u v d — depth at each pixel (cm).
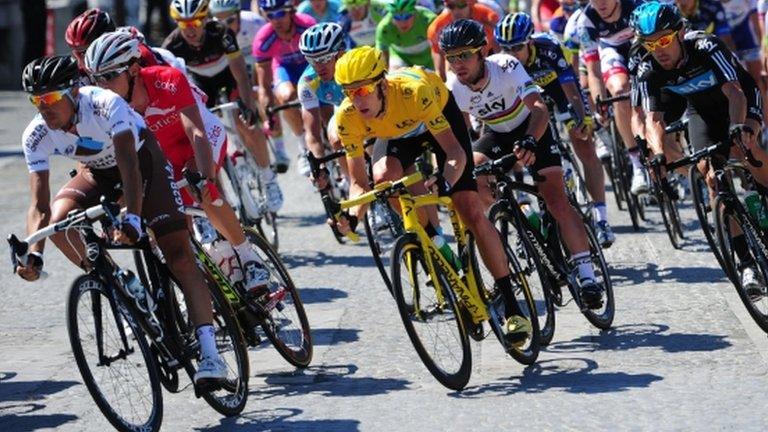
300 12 2747
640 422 1190
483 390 1327
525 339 1374
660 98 1584
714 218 1437
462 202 1382
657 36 1512
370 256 2097
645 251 1997
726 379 1312
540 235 1512
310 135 2086
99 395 1156
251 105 2208
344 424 1234
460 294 1357
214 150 1602
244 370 1309
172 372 1252
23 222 2538
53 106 1189
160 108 1451
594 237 1571
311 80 2078
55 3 6644
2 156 3584
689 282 1769
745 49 2469
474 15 2244
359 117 1389
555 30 2850
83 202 1297
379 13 2645
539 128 1496
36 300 1898
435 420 1230
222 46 2212
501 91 1557
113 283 1196
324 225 2411
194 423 1273
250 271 1422
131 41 1380
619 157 2189
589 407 1244
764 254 1495
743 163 1533
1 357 1573
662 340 1480
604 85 2295
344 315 1698
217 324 1330
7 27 6462
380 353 1502
